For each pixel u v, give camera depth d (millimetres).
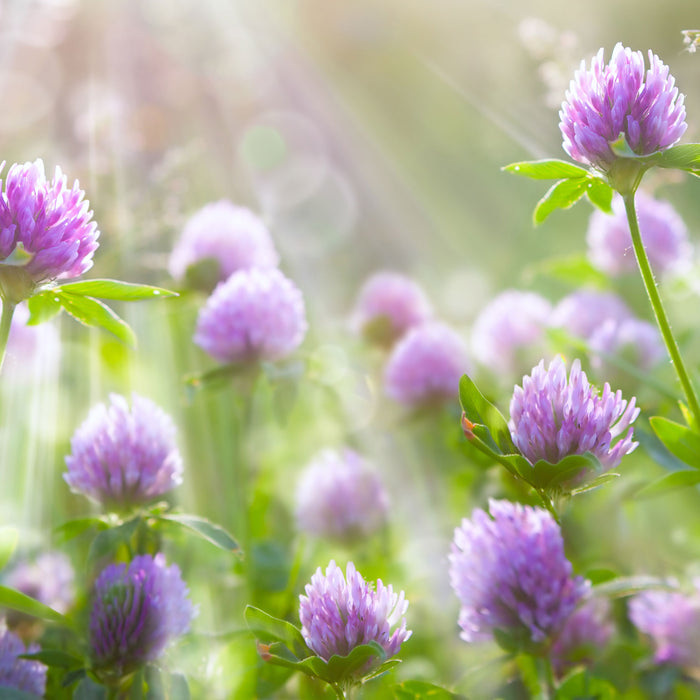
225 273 910
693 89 845
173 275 925
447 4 2506
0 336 697
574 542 815
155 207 946
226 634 743
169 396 982
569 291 1434
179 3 2004
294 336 848
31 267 694
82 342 965
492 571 716
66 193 700
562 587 715
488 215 2059
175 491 914
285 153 2482
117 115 1146
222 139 1989
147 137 1273
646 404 853
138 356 972
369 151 2508
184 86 1880
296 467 962
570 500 691
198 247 914
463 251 1863
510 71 1671
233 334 839
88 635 717
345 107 2777
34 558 802
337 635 677
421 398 962
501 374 964
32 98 1470
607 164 702
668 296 1009
